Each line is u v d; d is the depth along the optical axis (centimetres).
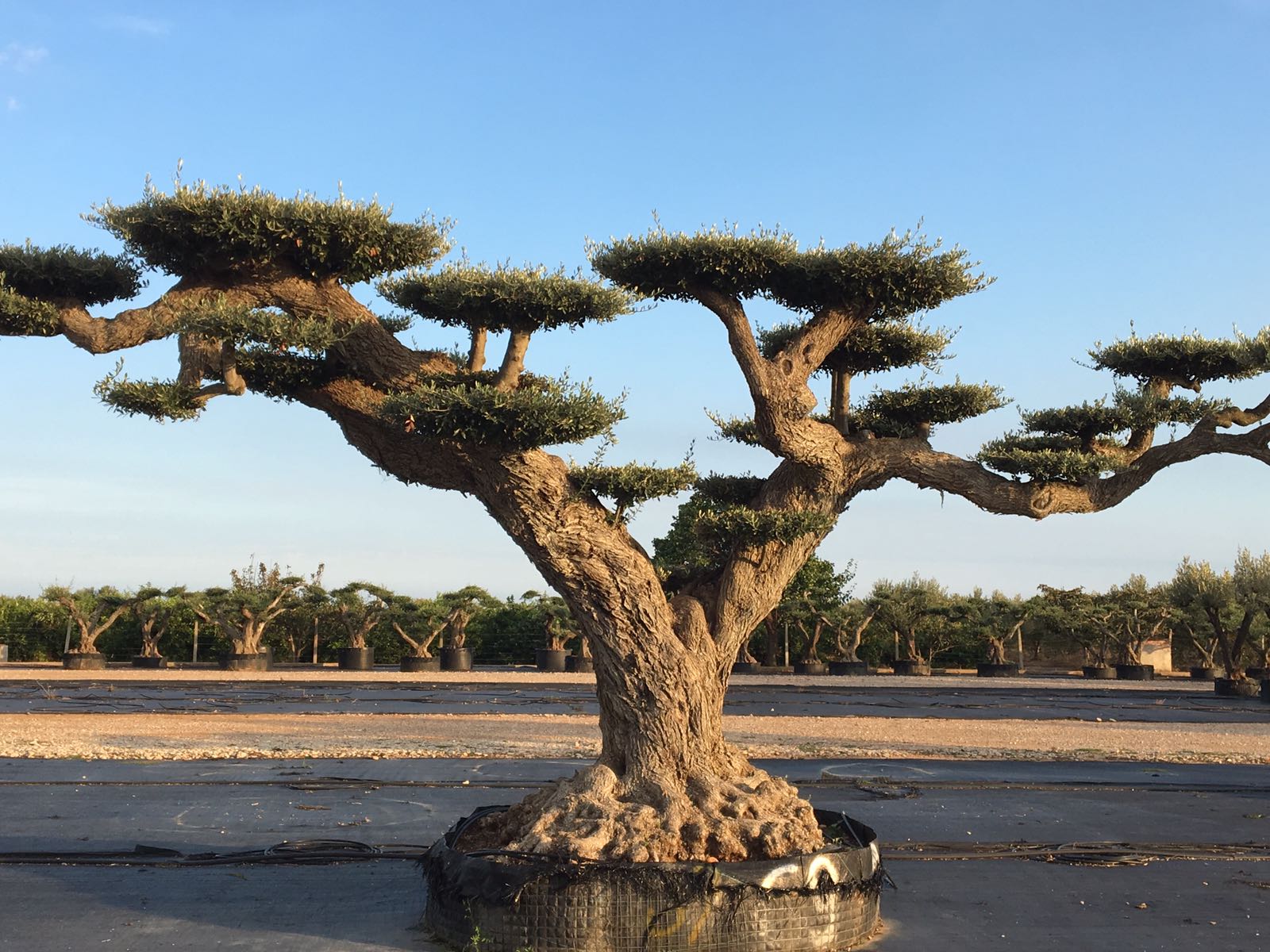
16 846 954
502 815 802
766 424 805
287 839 996
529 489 740
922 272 777
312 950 658
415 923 717
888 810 1204
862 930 690
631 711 756
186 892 795
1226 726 2312
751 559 811
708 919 629
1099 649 4884
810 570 4344
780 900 645
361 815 1119
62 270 727
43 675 3403
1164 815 1182
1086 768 1598
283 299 745
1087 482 877
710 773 758
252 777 1370
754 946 635
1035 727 2209
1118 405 902
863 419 930
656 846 679
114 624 4375
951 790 1356
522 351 760
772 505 850
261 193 706
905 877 870
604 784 740
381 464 789
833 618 4488
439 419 690
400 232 736
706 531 801
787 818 733
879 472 856
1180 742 1966
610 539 759
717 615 812
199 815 1109
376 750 1634
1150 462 912
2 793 1228
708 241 774
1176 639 5106
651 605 761
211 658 4525
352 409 765
